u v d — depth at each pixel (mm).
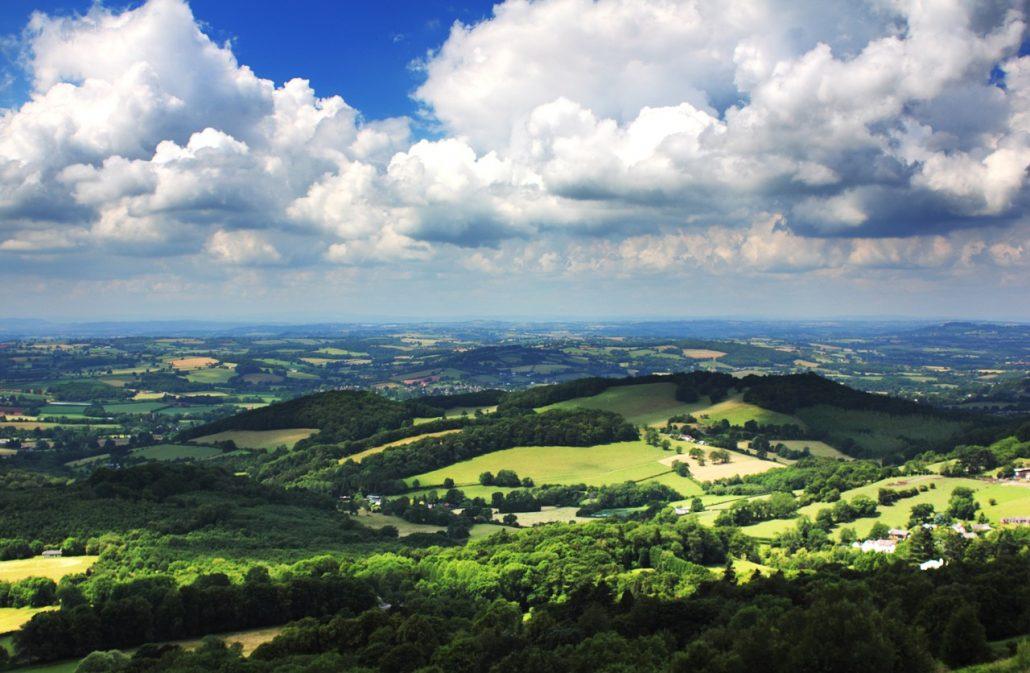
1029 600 87500
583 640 91562
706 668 74688
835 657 72500
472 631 100188
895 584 98125
